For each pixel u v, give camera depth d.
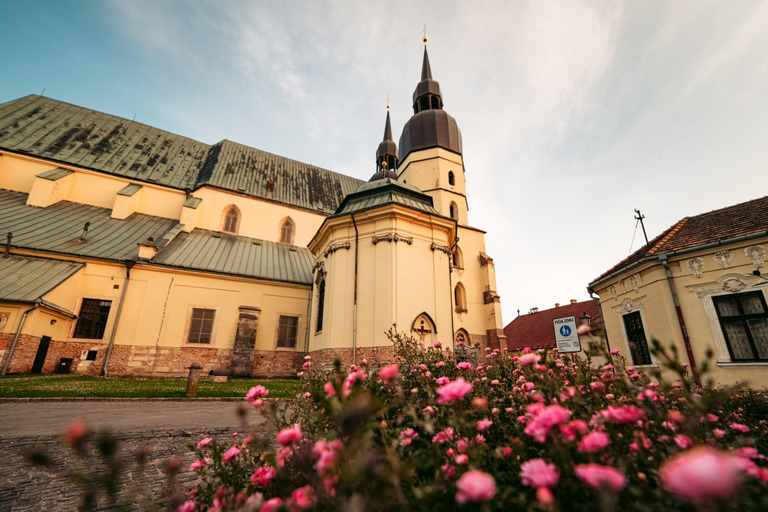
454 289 25.77
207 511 2.21
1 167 22.59
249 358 19.42
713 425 2.75
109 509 3.54
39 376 13.73
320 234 17.64
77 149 25.45
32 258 16.86
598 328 24.33
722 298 9.54
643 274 11.31
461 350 6.84
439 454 2.09
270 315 21.39
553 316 33.72
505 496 1.56
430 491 1.55
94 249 18.81
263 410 2.54
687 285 10.12
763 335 8.91
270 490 2.24
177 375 18.22
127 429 6.73
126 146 27.77
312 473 1.73
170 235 22.17
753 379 8.68
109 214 23.70
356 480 1.46
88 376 15.59
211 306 20.05
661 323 10.45
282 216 29.78
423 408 2.75
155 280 19.03
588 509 1.49
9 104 25.73
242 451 2.73
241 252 24.28
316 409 3.18
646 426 2.15
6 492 4.11
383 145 36.25
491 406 3.44
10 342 13.61
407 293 14.32
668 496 1.46
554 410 1.68
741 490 1.46
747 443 2.10
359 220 15.77
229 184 28.69
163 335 18.52
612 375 3.33
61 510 3.75
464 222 27.52
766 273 8.92
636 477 1.65
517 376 4.34
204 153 31.59
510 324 38.81
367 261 15.07
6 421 6.93
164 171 27.88
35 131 24.91
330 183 36.06
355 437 1.59
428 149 28.16
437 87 31.56
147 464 4.94
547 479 1.40
